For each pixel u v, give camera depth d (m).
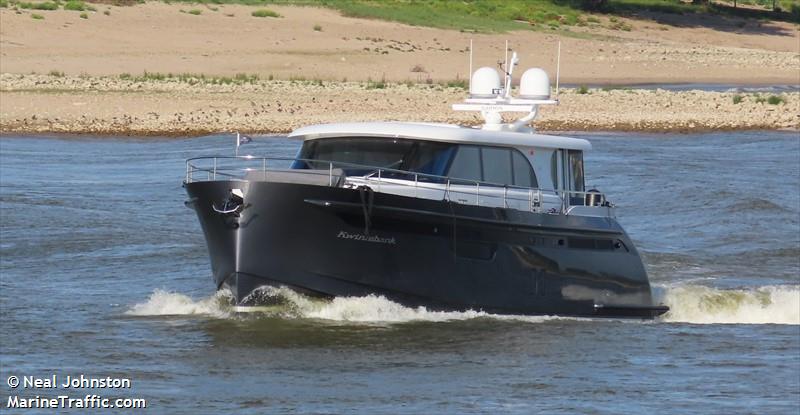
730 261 90.00
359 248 61.62
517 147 67.00
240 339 60.28
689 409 50.47
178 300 69.12
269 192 60.72
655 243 96.69
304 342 59.97
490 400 51.44
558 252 66.56
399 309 63.25
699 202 112.50
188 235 93.75
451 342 60.66
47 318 65.44
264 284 62.22
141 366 56.00
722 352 61.62
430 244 62.59
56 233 92.75
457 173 64.69
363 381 53.97
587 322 66.88
